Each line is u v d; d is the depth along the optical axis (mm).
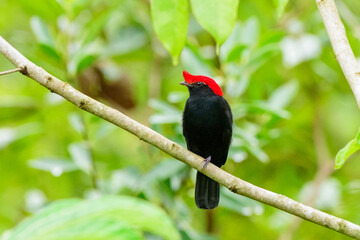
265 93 13797
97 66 11977
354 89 6254
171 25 6336
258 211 10812
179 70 14258
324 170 12359
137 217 4562
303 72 13898
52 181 13062
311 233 12383
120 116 6871
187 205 11875
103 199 4586
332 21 6629
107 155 13008
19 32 13680
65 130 13422
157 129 10891
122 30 13609
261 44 11469
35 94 13641
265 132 11312
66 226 4383
